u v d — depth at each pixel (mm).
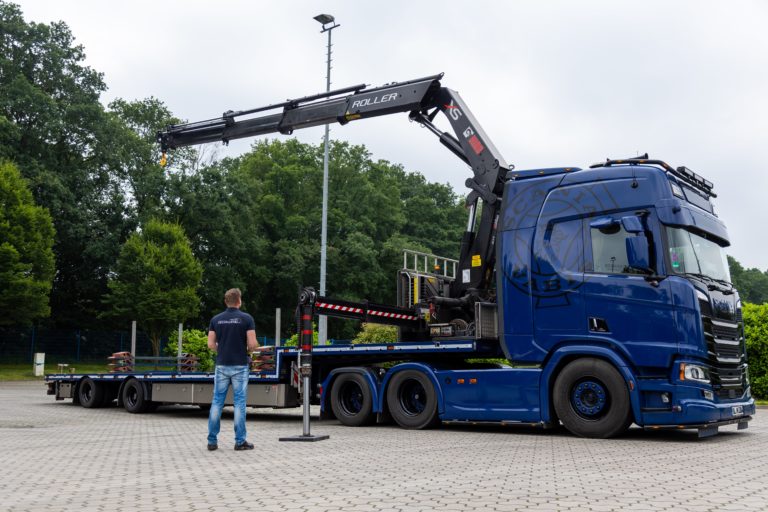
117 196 49906
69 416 14422
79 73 47969
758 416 14344
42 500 5246
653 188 9617
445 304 12289
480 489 5562
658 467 6816
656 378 9352
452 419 10945
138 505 5012
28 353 41750
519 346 10359
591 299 9812
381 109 13680
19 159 42750
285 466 7016
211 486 5824
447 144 13078
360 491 5504
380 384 11938
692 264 9523
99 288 49344
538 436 10102
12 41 45281
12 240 35594
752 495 5258
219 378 8531
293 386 13109
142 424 12648
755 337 17812
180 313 42625
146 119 56125
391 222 71750
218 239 53844
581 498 5137
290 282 58219
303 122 14766
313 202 66688
